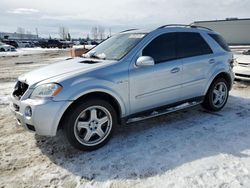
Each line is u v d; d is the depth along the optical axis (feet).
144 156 11.21
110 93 11.71
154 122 15.28
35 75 11.95
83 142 11.48
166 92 13.84
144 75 12.72
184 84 14.58
